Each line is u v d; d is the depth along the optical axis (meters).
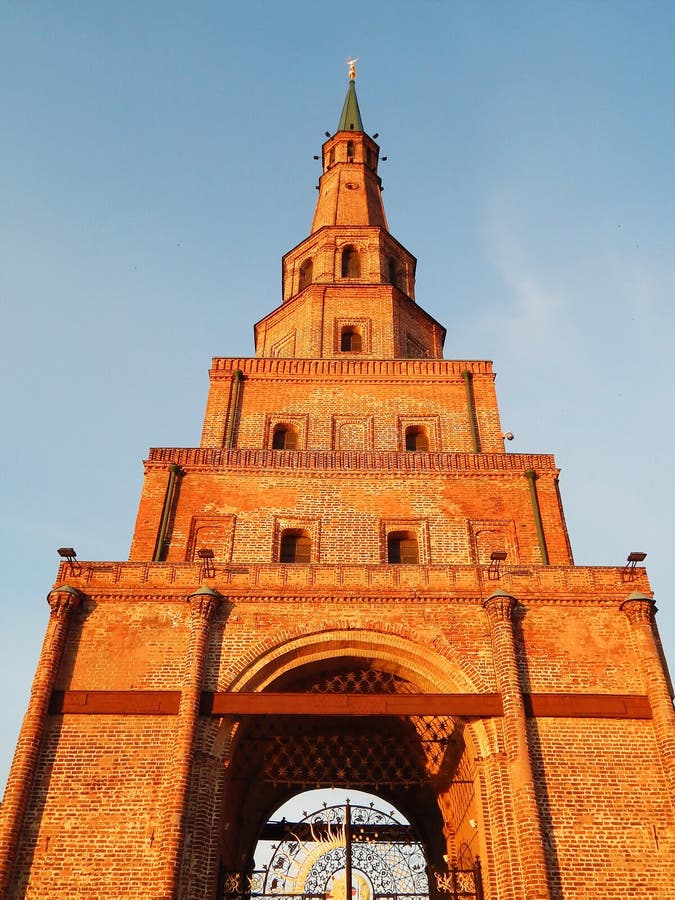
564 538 28.72
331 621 23.47
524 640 23.27
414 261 43.22
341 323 37.44
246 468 29.84
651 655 22.73
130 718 21.75
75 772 20.91
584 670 22.81
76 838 20.02
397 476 29.84
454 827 26.38
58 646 22.64
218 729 21.67
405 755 27.92
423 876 23.31
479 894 21.36
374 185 45.72
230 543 28.17
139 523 28.47
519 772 20.66
